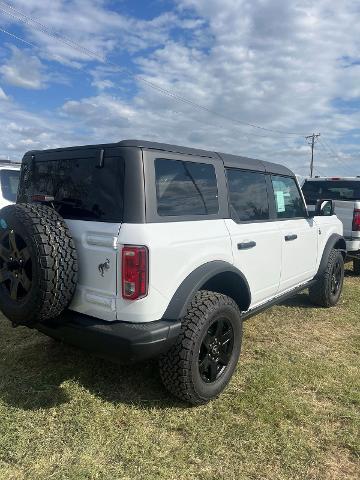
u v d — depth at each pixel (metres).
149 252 2.82
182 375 3.11
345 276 8.33
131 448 2.78
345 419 3.20
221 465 2.66
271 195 4.45
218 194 3.63
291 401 3.40
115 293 2.89
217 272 3.32
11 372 3.73
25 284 2.95
